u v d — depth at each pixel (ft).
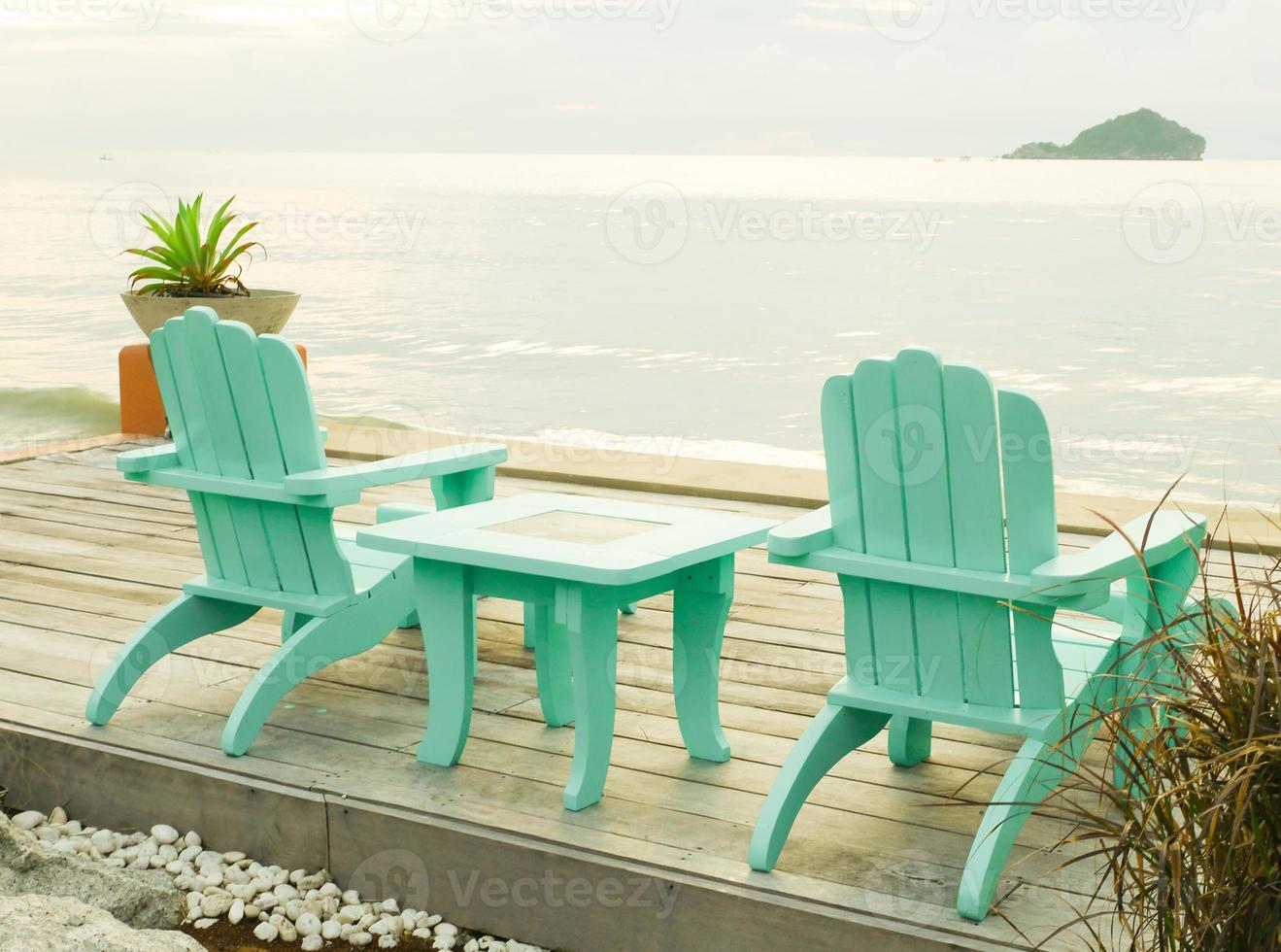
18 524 15.69
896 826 7.65
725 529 8.63
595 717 7.80
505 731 9.19
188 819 8.47
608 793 8.11
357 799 7.93
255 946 7.36
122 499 17.10
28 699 9.73
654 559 7.68
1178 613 7.44
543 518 9.10
